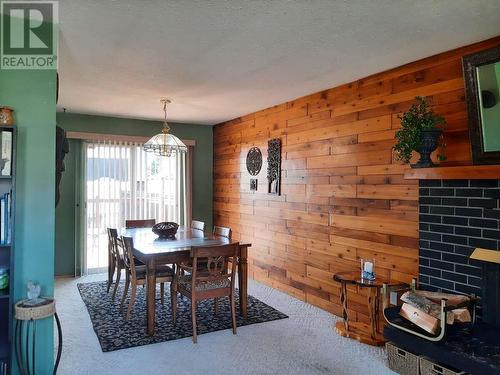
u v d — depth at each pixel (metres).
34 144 2.29
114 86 3.82
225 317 3.66
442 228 2.76
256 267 5.13
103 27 2.38
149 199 5.83
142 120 5.82
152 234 4.26
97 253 5.48
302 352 2.92
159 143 4.03
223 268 3.30
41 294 2.31
